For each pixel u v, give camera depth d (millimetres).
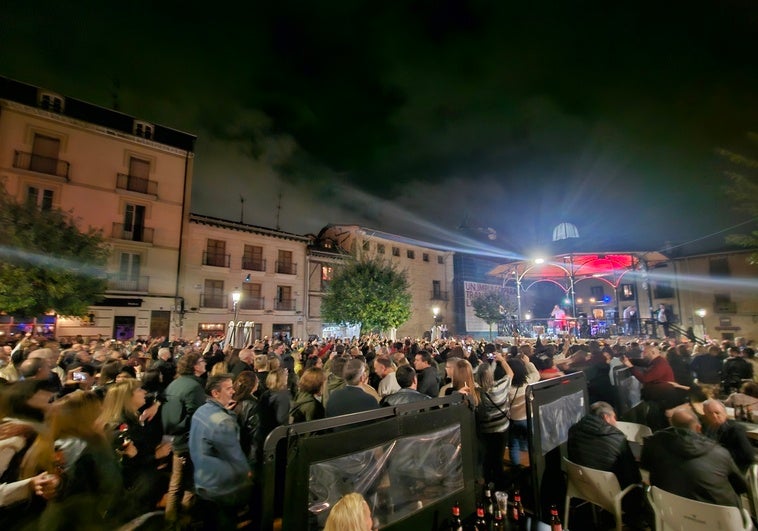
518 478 4352
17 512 2139
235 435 3004
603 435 3545
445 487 3076
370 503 2479
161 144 23047
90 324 19297
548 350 8492
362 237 30812
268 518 1986
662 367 5871
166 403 4082
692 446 3035
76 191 20297
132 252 21562
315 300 28484
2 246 13523
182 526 3596
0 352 6309
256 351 9891
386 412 2709
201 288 23688
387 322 21000
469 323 35625
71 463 2359
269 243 26891
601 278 21312
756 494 3449
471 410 3539
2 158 18516
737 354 8141
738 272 24781
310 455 2205
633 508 3535
